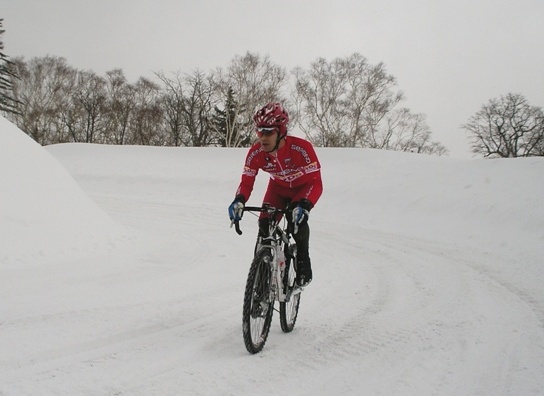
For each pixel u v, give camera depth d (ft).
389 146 157.79
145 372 10.32
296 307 14.46
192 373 10.36
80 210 26.27
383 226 42.27
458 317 15.76
